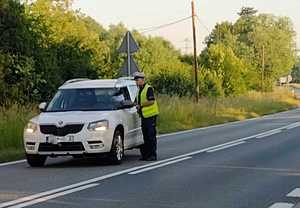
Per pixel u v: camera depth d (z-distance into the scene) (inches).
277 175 759.7
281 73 6525.6
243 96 3629.4
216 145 1186.0
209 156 981.8
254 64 6058.1
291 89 6028.5
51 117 847.1
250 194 621.0
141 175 756.6
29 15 1795.0
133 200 582.6
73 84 945.5
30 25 1706.4
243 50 6378.0
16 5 1638.8
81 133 829.2
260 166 848.3
